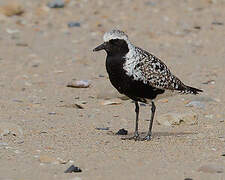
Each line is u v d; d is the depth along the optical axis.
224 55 29.94
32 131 18.16
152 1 40.16
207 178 13.84
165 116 19.53
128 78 16.92
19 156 15.63
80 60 28.91
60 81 25.36
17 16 36.78
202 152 16.06
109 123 19.45
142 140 17.27
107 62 17.09
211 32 34.09
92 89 24.14
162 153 15.95
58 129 18.47
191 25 35.38
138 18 36.84
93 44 32.12
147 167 14.64
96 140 17.27
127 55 16.81
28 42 32.09
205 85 24.69
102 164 14.89
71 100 22.53
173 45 31.94
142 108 21.45
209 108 21.31
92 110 21.12
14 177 13.88
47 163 15.01
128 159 15.34
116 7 39.06
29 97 22.80
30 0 40.03
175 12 37.84
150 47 31.38
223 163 15.06
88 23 35.97
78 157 15.53
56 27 35.16
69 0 40.16
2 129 17.69
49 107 21.42
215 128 18.83
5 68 27.17
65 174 14.07
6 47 30.92
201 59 29.17
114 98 22.55
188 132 18.36
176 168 14.59
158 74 17.22
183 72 26.73
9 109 20.92
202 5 39.34
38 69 27.22
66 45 31.80
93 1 40.25
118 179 13.68
